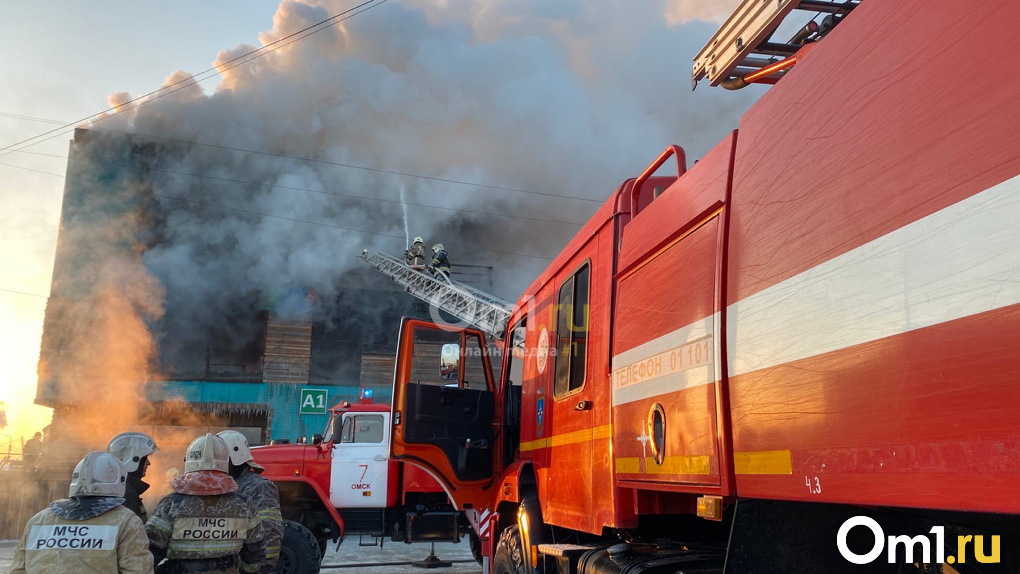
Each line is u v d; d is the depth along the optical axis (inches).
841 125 60.4
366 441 325.1
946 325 45.5
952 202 46.1
